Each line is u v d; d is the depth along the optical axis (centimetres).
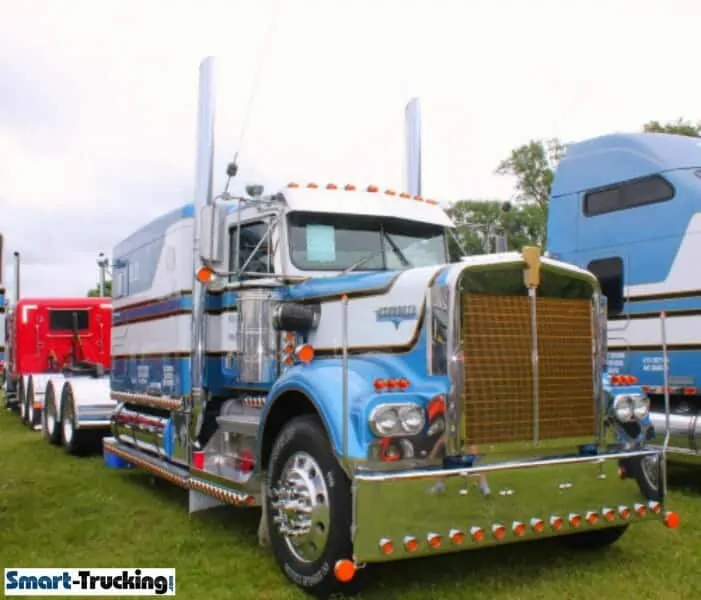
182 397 661
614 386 507
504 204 688
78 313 1523
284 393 488
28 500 720
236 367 605
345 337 429
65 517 652
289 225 586
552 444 469
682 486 786
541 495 441
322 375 462
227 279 623
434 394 435
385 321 490
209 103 633
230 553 541
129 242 848
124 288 859
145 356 775
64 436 1072
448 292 445
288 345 560
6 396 1830
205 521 634
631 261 848
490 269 455
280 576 489
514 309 462
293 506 460
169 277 707
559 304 481
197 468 608
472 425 442
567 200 931
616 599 445
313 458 453
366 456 414
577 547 541
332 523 430
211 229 591
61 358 1513
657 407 835
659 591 457
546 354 472
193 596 460
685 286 792
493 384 451
